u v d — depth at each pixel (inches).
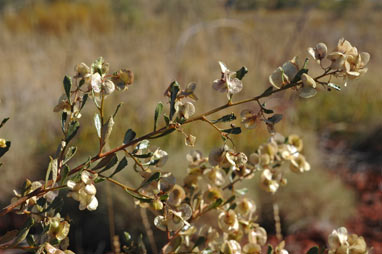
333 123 268.2
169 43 322.0
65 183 33.6
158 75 239.0
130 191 33.4
